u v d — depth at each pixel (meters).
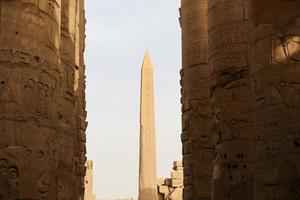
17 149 7.03
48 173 7.41
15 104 7.16
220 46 11.65
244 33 11.47
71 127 10.22
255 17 5.30
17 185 6.95
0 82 7.19
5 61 7.26
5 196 6.84
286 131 8.05
